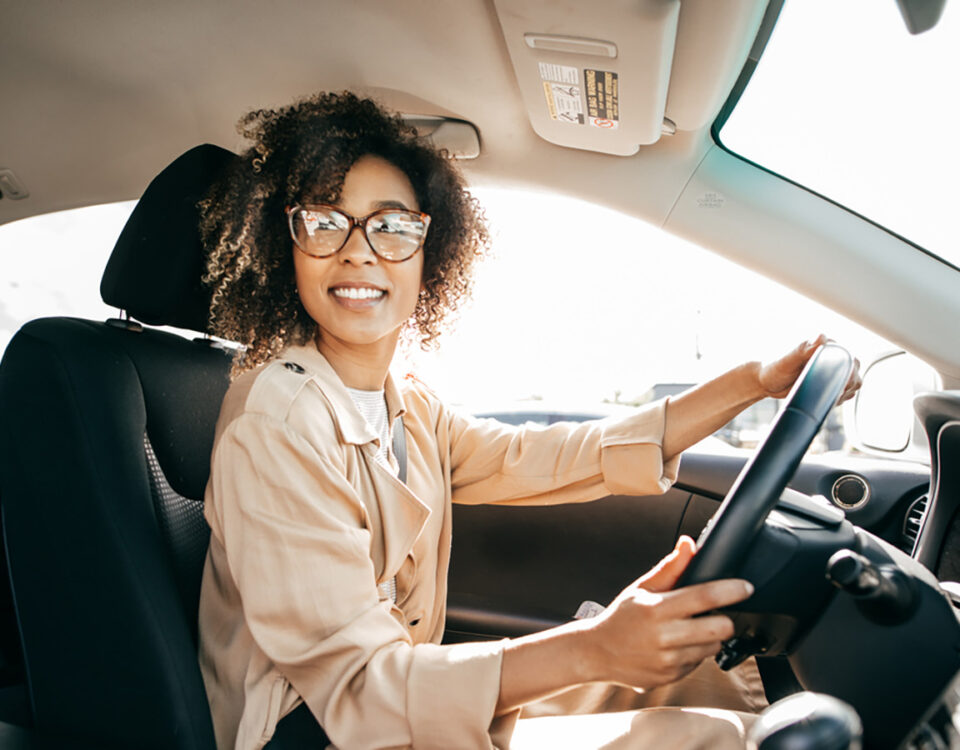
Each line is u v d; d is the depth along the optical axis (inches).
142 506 38.5
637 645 28.5
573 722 38.4
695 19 42.1
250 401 35.9
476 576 70.3
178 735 36.0
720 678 48.4
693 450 68.2
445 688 31.0
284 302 44.1
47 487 36.5
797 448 30.2
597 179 61.2
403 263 40.8
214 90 58.1
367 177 41.6
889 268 57.9
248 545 33.6
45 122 61.6
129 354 41.8
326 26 50.6
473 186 66.2
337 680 32.1
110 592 36.2
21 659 46.4
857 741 22.2
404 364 53.2
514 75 51.6
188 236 43.6
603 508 68.7
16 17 51.9
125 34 52.9
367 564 34.5
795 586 31.0
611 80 47.1
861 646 30.3
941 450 42.8
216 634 39.3
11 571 37.1
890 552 33.1
